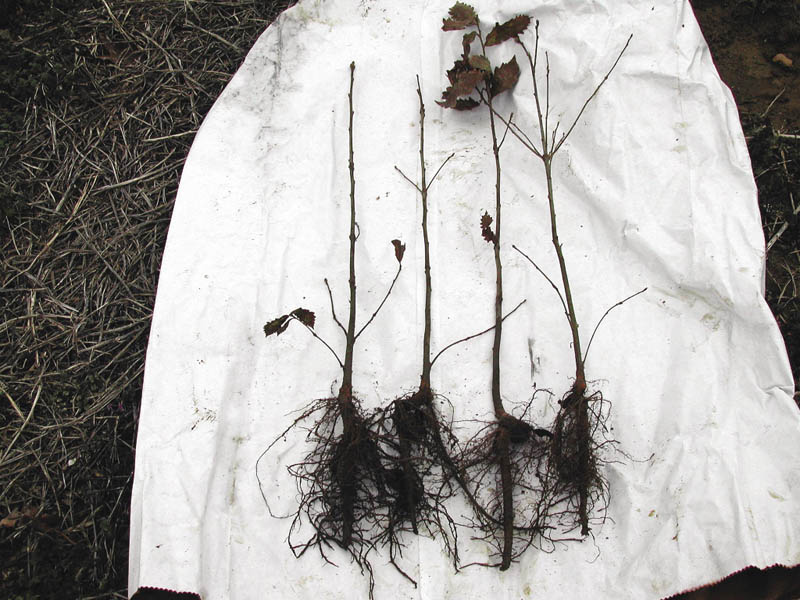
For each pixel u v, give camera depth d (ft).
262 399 4.25
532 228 4.50
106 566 4.13
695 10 5.31
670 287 4.23
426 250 4.36
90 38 5.28
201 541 3.95
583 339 4.25
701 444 3.97
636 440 4.06
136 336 4.56
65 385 4.47
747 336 4.08
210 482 4.06
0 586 4.07
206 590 3.92
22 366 4.53
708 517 3.84
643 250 4.28
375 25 4.97
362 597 3.96
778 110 5.02
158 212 4.82
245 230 4.53
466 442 4.15
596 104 4.51
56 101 5.13
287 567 4.00
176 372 4.22
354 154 4.73
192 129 5.05
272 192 4.62
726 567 3.76
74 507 4.25
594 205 4.42
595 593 3.89
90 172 4.97
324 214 4.60
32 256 4.77
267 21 5.25
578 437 3.99
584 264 4.37
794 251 4.65
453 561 4.00
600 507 4.03
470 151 4.71
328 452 4.10
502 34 4.70
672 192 4.32
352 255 4.32
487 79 4.66
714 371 4.08
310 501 4.06
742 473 3.90
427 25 4.93
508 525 3.95
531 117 4.66
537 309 4.35
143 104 5.13
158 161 5.00
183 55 5.22
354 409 4.10
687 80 4.45
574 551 3.98
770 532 3.79
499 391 4.15
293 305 4.41
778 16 5.19
